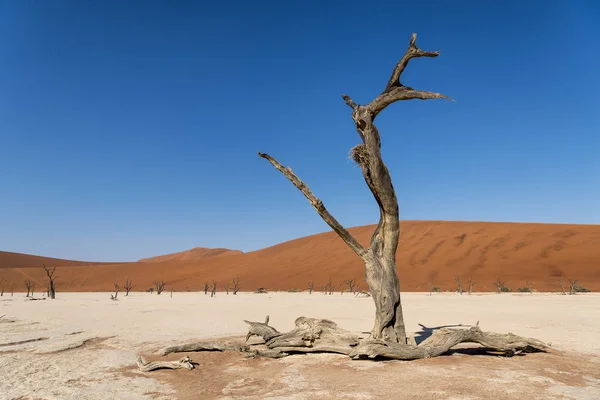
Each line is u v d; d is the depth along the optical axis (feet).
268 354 38.63
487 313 83.51
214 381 29.96
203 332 57.98
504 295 165.48
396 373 30.14
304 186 38.93
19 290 343.26
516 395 24.03
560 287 192.03
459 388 25.61
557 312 84.58
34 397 26.09
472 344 45.60
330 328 39.27
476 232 291.79
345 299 155.43
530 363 34.04
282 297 180.45
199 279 346.74
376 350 34.24
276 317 80.23
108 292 312.91
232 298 175.94
